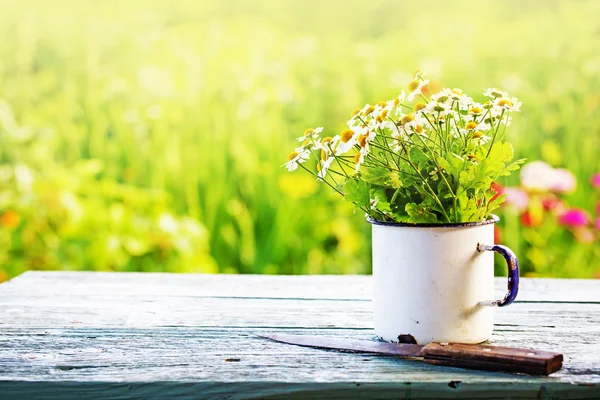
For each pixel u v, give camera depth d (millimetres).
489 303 1271
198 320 1372
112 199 2451
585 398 1200
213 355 1271
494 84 2564
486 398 1203
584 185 2463
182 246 2297
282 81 2629
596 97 2506
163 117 2570
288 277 1557
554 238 2340
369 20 2785
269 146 2512
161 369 1239
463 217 1270
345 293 1474
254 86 2607
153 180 2537
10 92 2648
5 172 2473
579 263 2320
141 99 2611
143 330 1340
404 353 1256
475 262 1272
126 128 2580
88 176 2471
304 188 2438
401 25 2779
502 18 2760
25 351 1283
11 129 2539
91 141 2588
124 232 2320
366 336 1318
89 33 2736
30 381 1217
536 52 2625
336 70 2637
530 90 2549
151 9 2826
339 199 2424
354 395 1209
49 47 2711
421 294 1270
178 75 2645
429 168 1266
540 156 2463
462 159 1260
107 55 2715
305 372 1230
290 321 1366
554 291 1472
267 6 2844
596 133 2484
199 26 2818
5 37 2699
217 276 1564
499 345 1288
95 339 1315
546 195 2316
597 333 1318
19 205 2352
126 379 1219
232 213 2473
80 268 2336
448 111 1249
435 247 1264
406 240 1270
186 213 2502
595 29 2664
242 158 2506
